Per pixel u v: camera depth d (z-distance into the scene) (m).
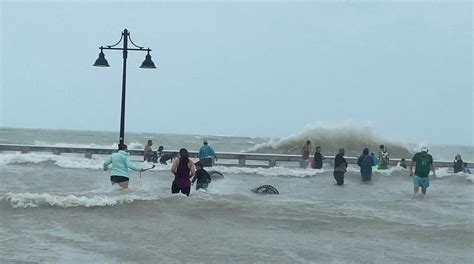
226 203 13.12
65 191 16.30
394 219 12.82
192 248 9.12
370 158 23.67
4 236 9.34
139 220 11.12
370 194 19.05
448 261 8.98
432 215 13.94
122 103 21.58
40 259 7.98
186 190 13.94
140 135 99.62
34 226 10.17
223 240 9.81
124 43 21.30
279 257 8.75
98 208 11.84
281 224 11.52
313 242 10.01
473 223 12.58
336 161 22.41
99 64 20.98
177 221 11.21
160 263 8.12
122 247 8.99
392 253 9.39
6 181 19.27
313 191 19.62
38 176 21.42
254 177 24.42
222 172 25.64
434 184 24.06
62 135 87.75
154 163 27.09
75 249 8.71
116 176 15.54
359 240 10.36
